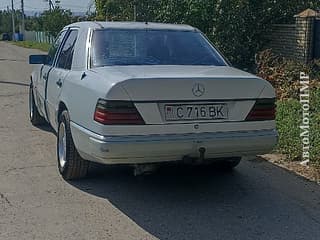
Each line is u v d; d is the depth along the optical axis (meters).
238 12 12.34
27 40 68.25
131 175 5.80
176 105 4.59
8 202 4.91
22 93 12.82
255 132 4.84
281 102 8.85
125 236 4.18
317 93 8.84
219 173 5.93
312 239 4.15
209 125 4.68
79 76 5.26
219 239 4.13
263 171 6.00
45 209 4.75
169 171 5.98
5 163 6.26
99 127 4.53
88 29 5.77
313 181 5.62
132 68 5.08
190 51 5.68
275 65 10.80
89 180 5.62
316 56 11.20
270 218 4.59
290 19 12.59
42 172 5.90
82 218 4.55
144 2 15.70
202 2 12.43
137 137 4.50
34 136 7.75
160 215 4.64
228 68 5.39
